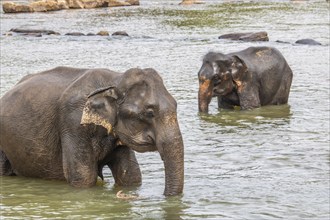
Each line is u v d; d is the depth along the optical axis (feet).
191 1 260.21
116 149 41.45
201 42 132.57
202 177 44.39
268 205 38.68
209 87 67.41
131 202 38.83
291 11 210.59
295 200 39.73
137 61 105.91
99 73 40.57
